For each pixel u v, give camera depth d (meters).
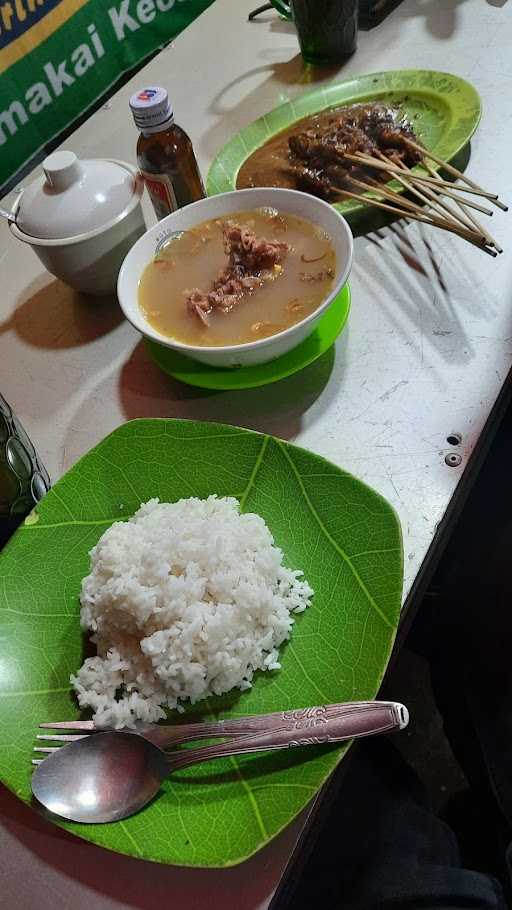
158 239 0.58
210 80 0.85
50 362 0.60
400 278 0.58
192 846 0.32
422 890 0.50
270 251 0.54
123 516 0.47
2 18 0.95
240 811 0.33
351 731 0.34
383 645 0.38
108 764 0.36
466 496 0.49
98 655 0.41
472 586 0.61
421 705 0.78
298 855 0.35
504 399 0.51
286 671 0.39
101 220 0.57
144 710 0.38
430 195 0.57
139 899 0.33
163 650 0.38
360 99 0.74
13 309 0.66
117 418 0.55
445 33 0.80
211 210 0.59
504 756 0.54
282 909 0.35
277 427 0.52
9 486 0.48
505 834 0.54
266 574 0.41
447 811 0.60
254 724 0.36
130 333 0.61
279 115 0.74
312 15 0.76
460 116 0.66
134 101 0.56
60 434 0.55
